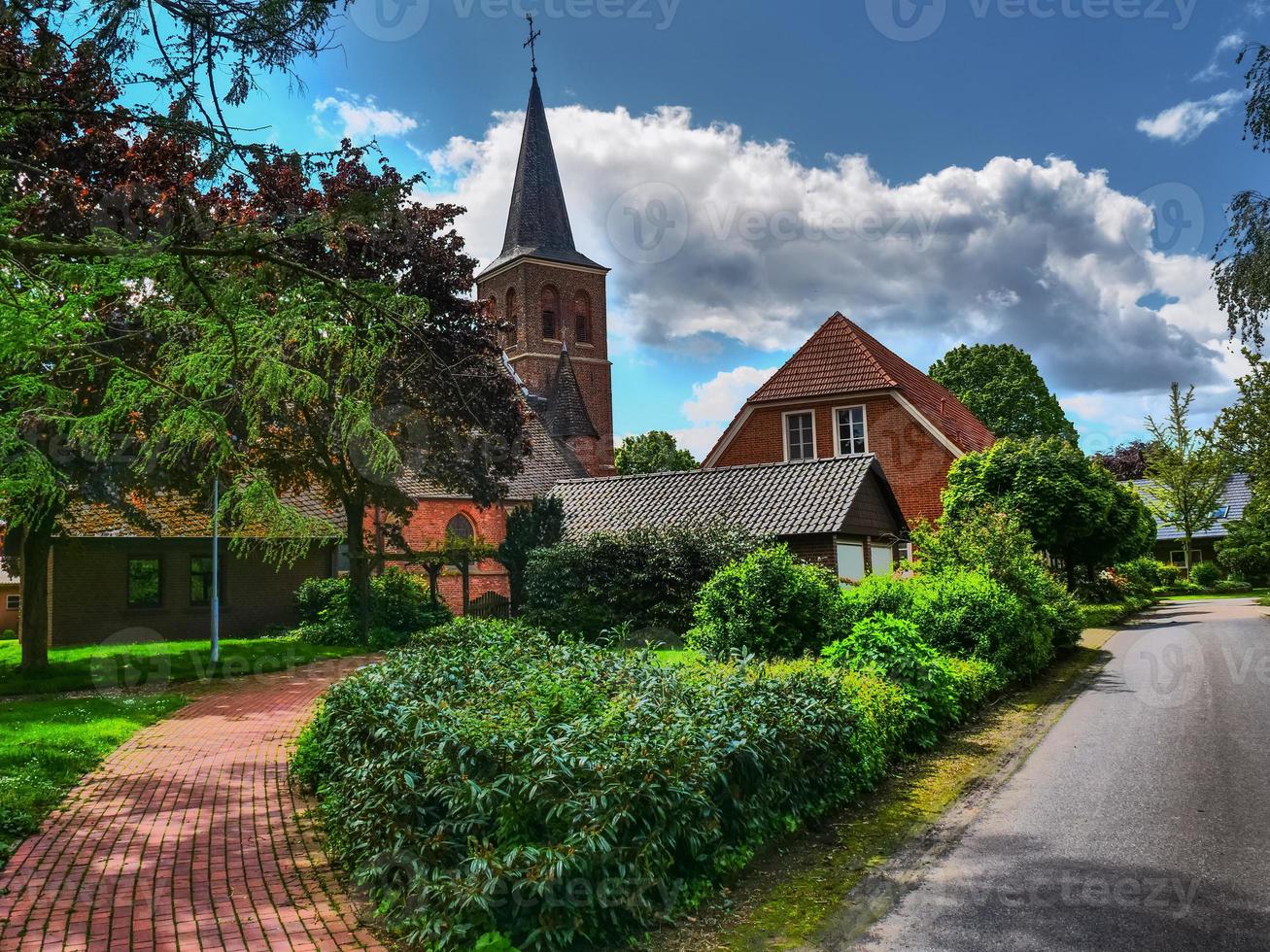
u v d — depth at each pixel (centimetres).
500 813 475
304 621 2592
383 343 699
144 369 730
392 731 577
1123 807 693
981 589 1330
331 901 544
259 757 987
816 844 623
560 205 6159
